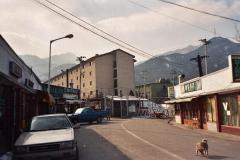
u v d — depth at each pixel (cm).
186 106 3475
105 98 6912
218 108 2519
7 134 1703
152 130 2661
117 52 7844
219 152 1444
